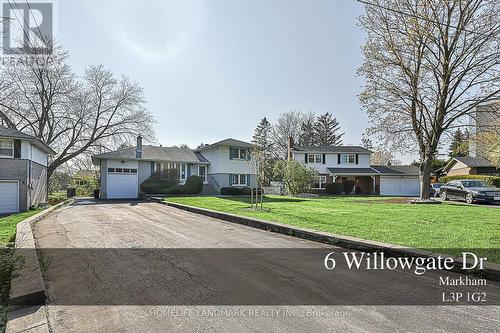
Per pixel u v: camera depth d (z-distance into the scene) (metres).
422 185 20.19
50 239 8.43
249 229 9.95
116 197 28.14
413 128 20.06
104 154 28.47
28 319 3.68
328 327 3.39
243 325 3.47
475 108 18.81
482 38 17.56
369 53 19.86
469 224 9.43
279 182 35.41
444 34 18.42
